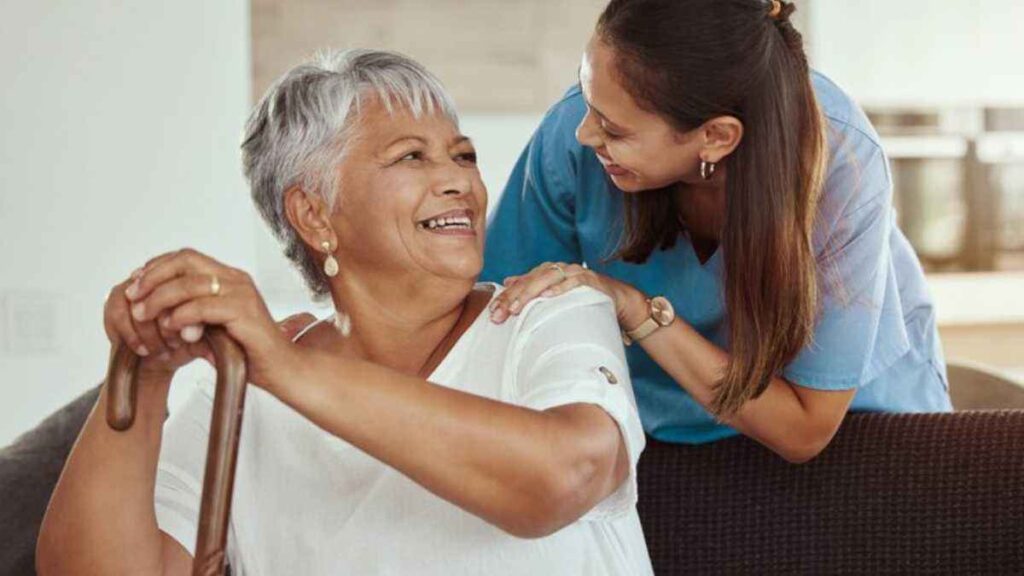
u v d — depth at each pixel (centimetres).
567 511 157
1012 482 224
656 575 238
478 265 183
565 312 181
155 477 172
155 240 387
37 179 380
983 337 491
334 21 454
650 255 227
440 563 181
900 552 228
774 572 233
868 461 230
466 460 150
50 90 380
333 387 145
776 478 233
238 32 390
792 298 200
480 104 467
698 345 206
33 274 381
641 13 192
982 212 491
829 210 210
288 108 186
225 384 138
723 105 192
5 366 380
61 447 229
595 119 200
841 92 217
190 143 388
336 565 184
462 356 185
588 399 165
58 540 170
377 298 187
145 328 145
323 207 186
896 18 479
